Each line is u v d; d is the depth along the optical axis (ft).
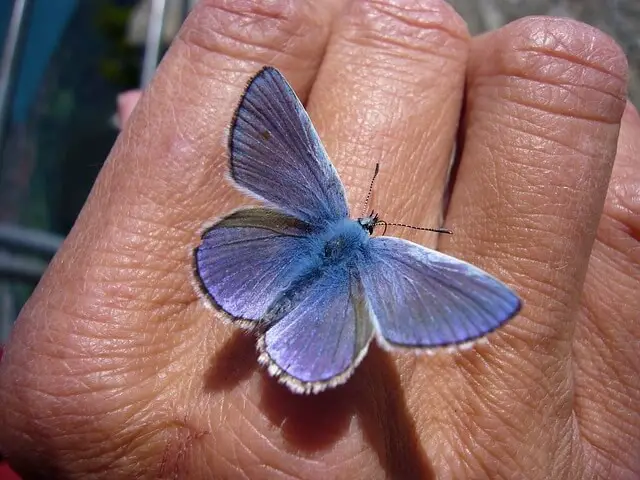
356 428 0.21
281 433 0.21
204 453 0.21
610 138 0.24
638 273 0.26
